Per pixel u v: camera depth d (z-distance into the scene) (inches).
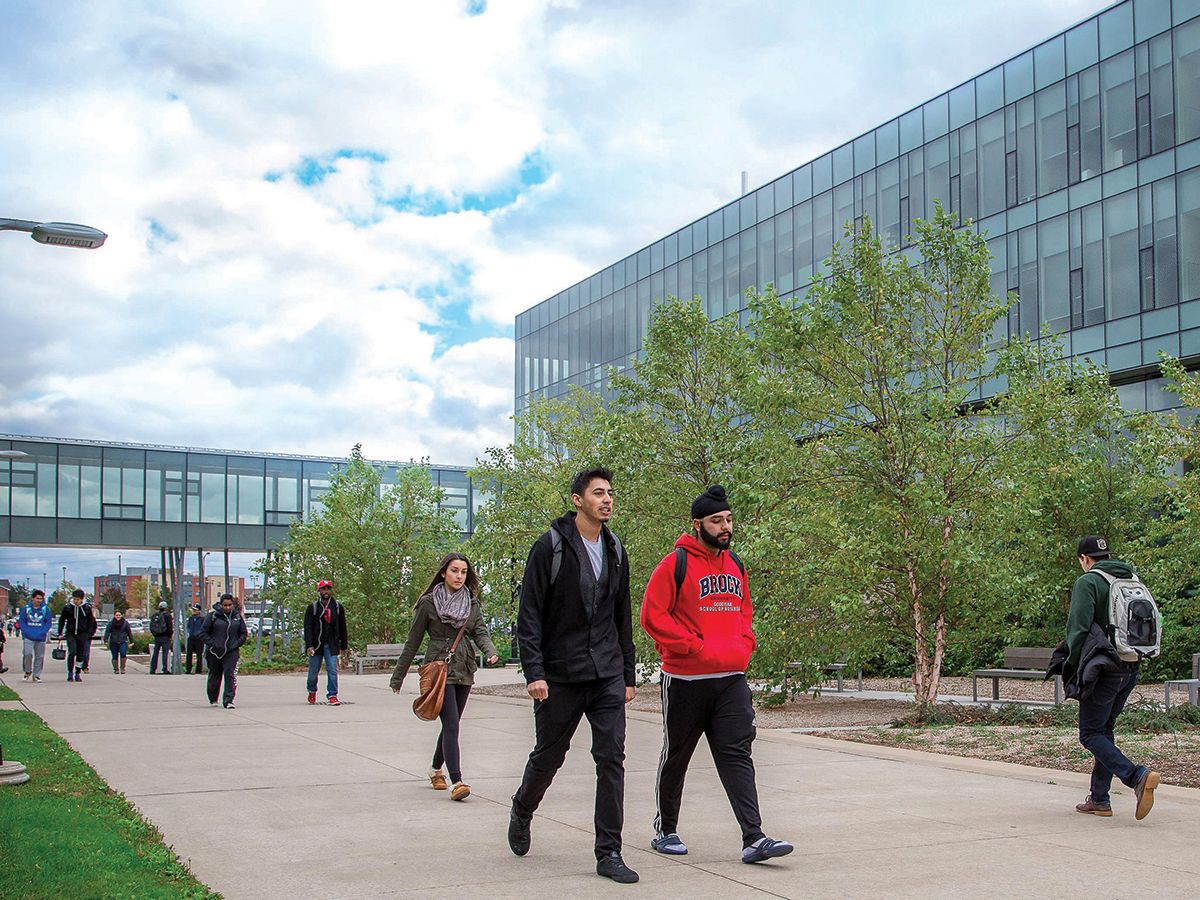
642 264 2123.5
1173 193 1208.2
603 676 246.4
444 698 344.5
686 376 775.7
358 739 505.4
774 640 616.4
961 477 591.2
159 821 298.7
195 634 1253.1
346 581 1323.8
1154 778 288.4
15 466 1624.0
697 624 255.8
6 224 462.3
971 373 636.7
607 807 238.4
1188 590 887.1
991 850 261.0
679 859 253.0
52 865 228.2
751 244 1839.3
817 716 635.5
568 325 2359.7
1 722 546.9
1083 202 1304.1
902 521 573.6
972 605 605.9
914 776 383.9
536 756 251.6
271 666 1342.3
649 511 753.6
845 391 608.7
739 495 636.1
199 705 706.2
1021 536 607.5
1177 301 1197.7
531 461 1008.9
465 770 402.3
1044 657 631.2
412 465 1385.3
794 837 277.4
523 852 256.2
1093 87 1300.4
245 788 357.7
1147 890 222.7
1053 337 895.7
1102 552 319.6
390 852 260.2
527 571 252.4
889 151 1572.3
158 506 1700.3
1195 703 565.6
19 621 1000.2
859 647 621.6
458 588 354.6
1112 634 305.0
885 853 257.9
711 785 372.2
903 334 610.5
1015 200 1386.6
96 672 1236.5
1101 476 861.8
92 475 1667.1
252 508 1754.4
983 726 524.7
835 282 616.1
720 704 255.3
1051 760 407.5
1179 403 1198.3
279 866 244.7
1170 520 854.5
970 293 608.4
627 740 507.2
